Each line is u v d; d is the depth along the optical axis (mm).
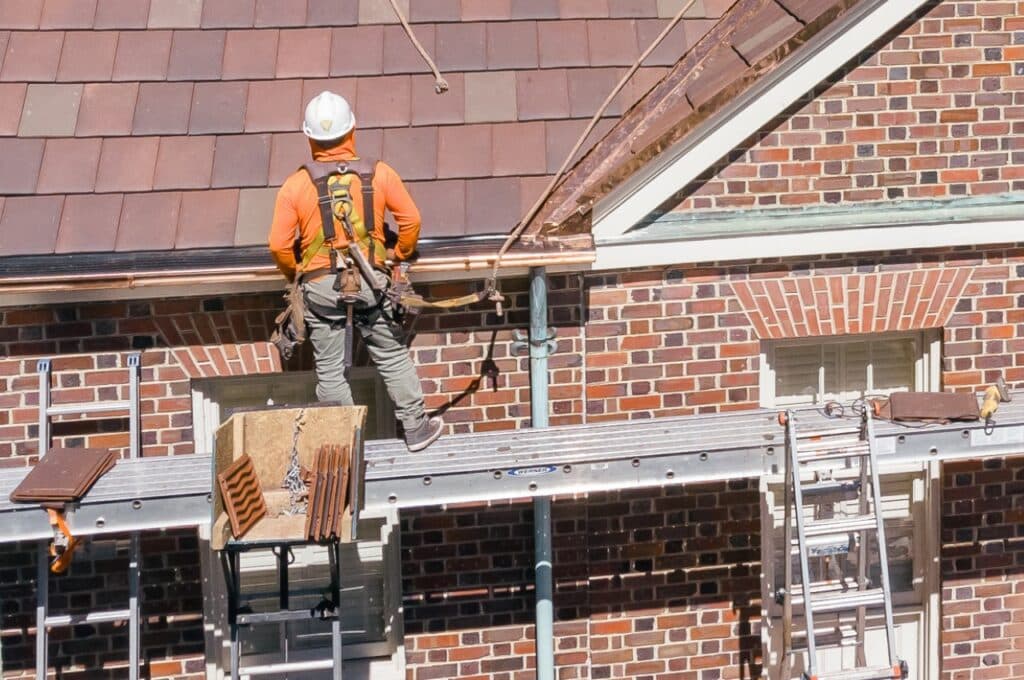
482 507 21000
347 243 17266
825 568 22438
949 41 20609
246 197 19422
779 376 22297
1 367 19625
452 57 20797
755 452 18375
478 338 20406
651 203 20219
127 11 21000
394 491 17844
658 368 21047
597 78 20703
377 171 17453
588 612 21516
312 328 17969
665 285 20844
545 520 20422
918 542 22750
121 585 20547
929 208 21000
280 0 21328
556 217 19203
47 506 17094
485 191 19547
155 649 20734
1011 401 19703
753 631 22047
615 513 21422
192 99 20219
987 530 22391
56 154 19594
